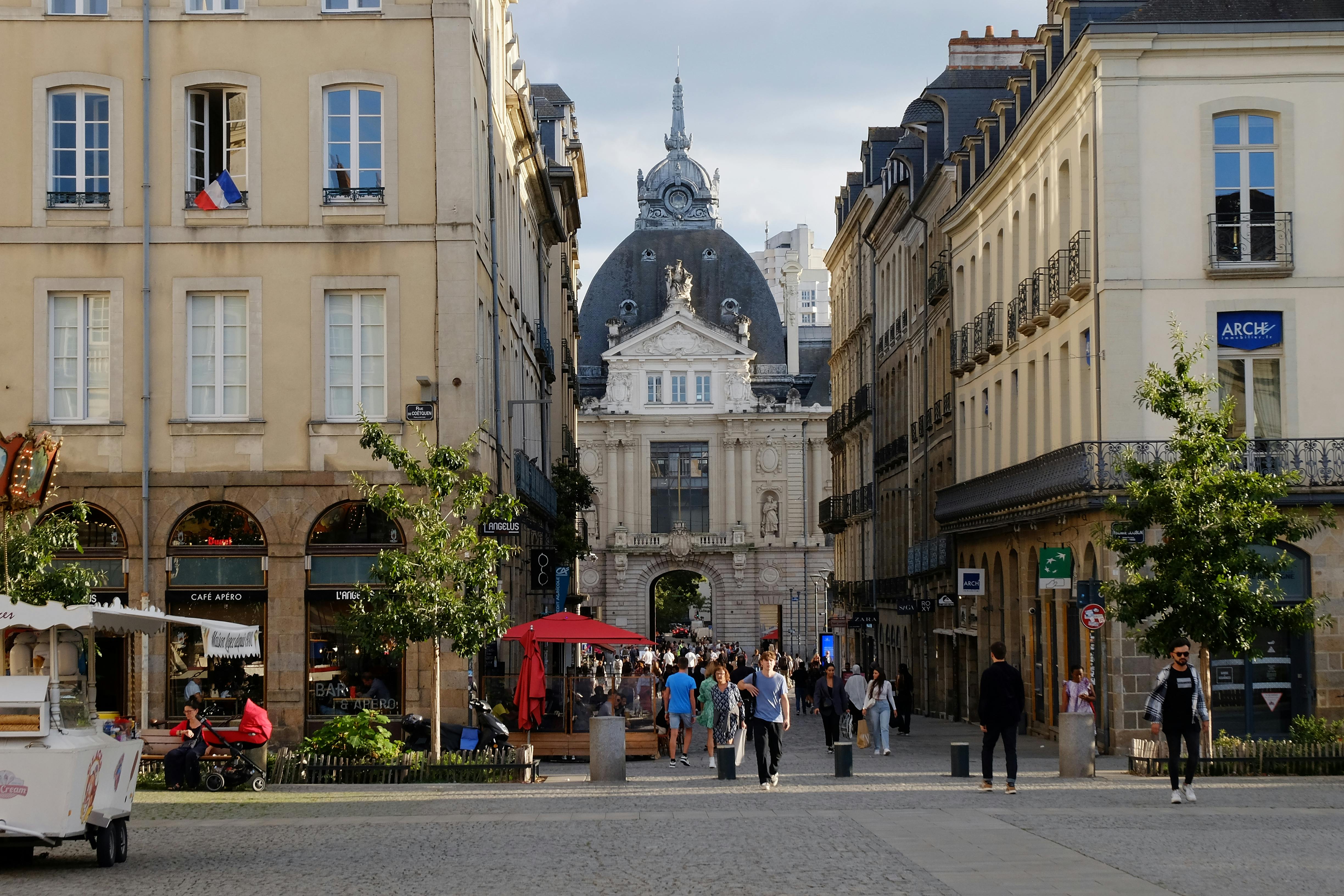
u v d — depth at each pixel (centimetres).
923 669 5722
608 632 3159
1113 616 2562
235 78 3145
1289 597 3070
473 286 3128
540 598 4950
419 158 3147
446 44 3158
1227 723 3031
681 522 12706
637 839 1620
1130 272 3162
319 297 3120
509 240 4084
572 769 3002
